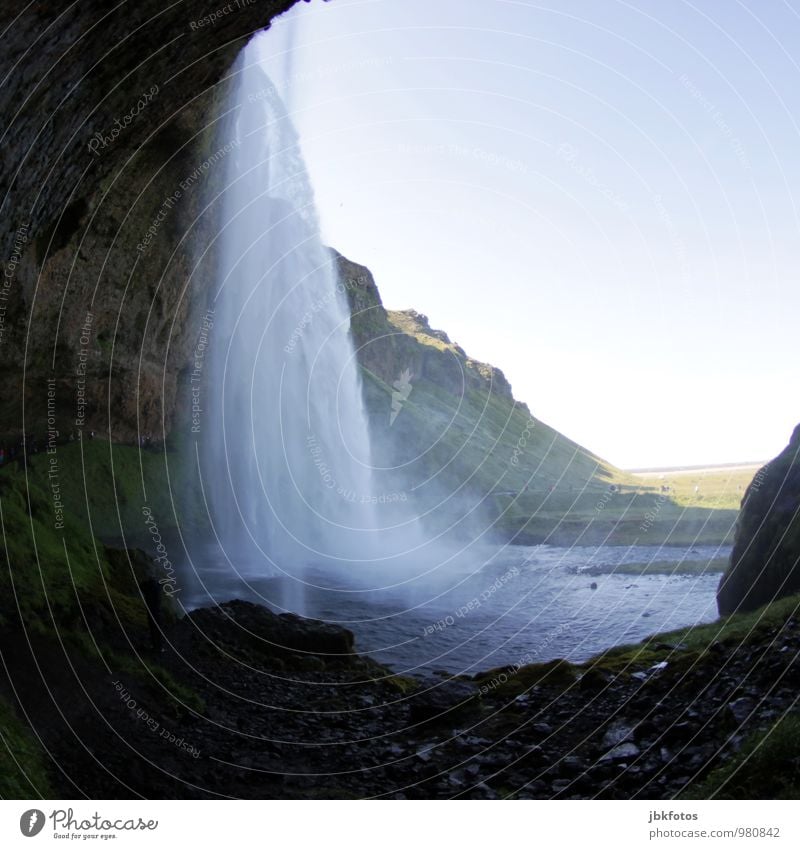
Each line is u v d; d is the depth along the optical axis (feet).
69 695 28.45
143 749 26.66
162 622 42.45
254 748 28.94
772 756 20.11
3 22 25.63
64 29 29.32
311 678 40.40
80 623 35.58
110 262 75.31
